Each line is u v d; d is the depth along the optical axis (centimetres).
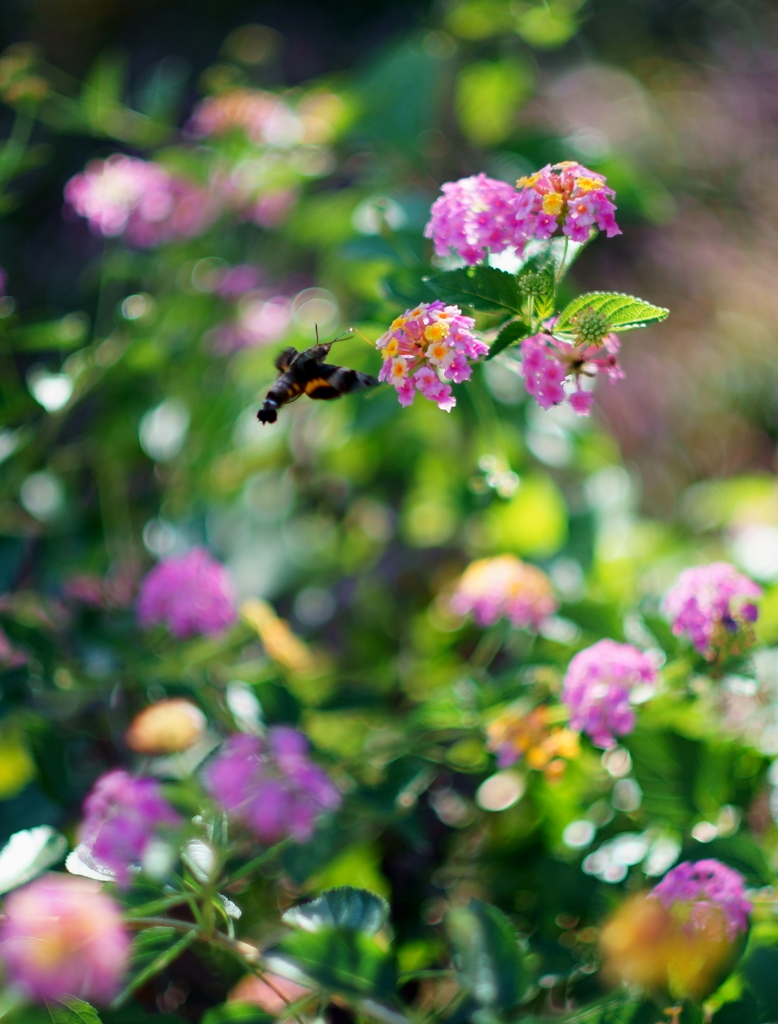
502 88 115
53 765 81
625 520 100
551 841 83
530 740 80
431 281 70
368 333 78
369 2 234
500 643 90
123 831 71
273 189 102
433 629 97
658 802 79
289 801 71
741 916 72
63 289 173
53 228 184
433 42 114
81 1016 70
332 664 99
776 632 87
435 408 94
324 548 110
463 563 110
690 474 154
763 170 194
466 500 98
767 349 169
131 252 109
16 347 90
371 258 89
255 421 104
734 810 81
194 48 225
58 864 75
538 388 70
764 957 74
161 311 95
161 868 72
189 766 80
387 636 103
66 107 102
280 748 73
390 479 114
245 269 101
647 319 69
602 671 78
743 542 100
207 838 74
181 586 85
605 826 82
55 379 91
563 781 82
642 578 95
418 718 83
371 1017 72
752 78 212
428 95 105
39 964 67
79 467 100
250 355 100
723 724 85
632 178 96
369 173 113
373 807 81
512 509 96
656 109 203
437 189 114
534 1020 72
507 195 71
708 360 166
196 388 102
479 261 72
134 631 89
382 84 105
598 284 173
